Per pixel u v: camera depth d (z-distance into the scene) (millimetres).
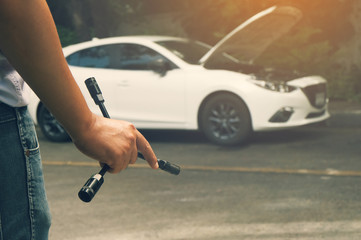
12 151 1175
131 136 1188
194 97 8609
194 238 4066
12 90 1168
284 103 8203
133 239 4086
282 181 5875
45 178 6410
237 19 13172
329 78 12516
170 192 5512
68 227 4410
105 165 1198
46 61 1022
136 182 6012
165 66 8883
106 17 14383
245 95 8219
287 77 8500
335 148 7734
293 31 13344
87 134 1123
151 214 4723
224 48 8922
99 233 4246
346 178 5926
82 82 9367
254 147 8133
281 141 8508
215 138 8508
